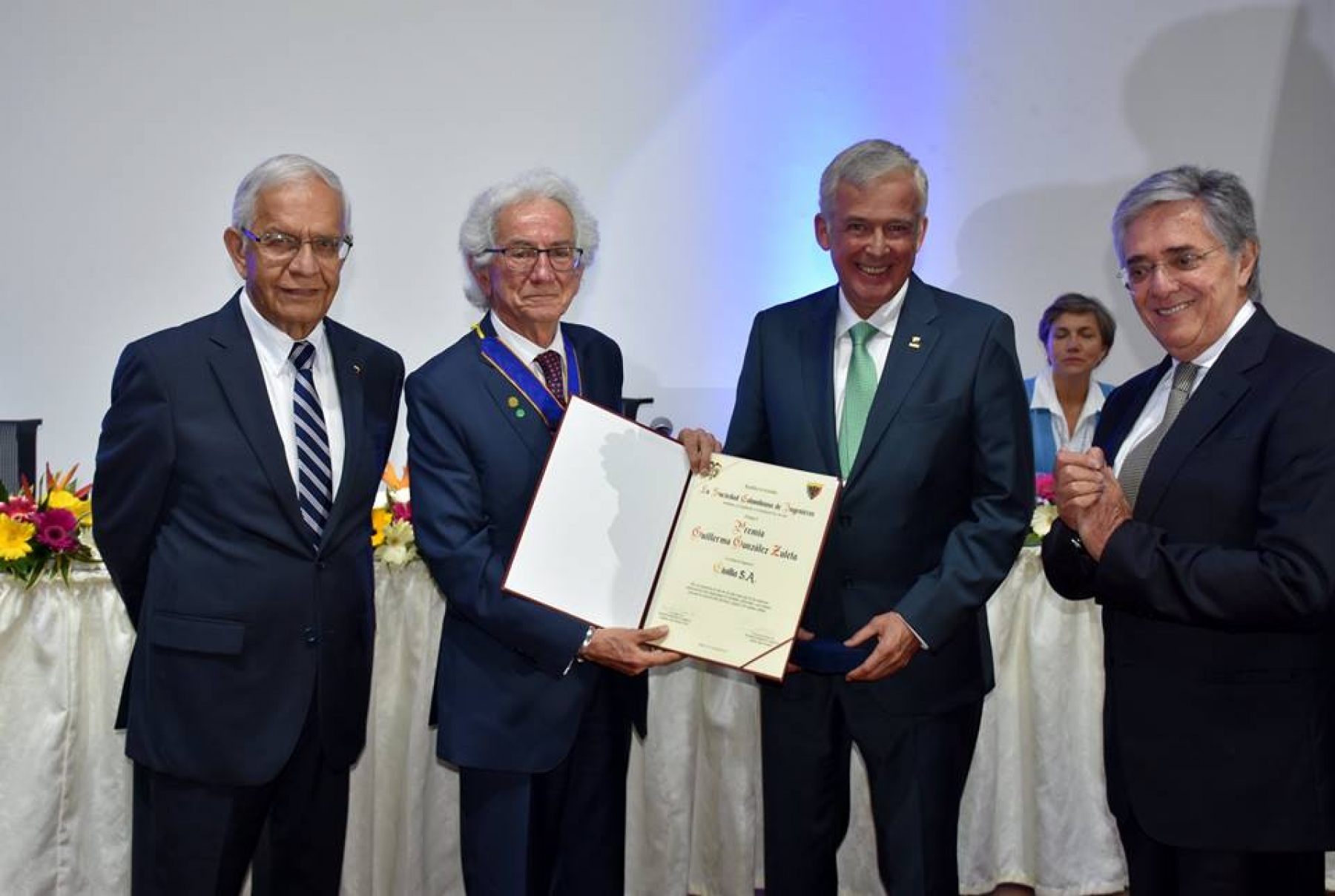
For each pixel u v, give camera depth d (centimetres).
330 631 192
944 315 200
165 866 188
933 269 391
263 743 186
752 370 215
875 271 192
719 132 383
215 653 183
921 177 193
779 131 384
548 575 187
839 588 199
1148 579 163
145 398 184
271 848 203
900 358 196
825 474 198
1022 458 195
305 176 186
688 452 199
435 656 247
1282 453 159
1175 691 170
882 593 196
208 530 185
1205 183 169
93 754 226
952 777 200
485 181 378
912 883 196
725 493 197
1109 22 385
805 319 210
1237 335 170
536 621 183
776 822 207
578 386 201
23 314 373
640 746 259
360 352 206
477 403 191
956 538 193
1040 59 386
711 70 381
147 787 197
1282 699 164
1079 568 186
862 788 269
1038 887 266
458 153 376
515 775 191
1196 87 387
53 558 220
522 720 189
